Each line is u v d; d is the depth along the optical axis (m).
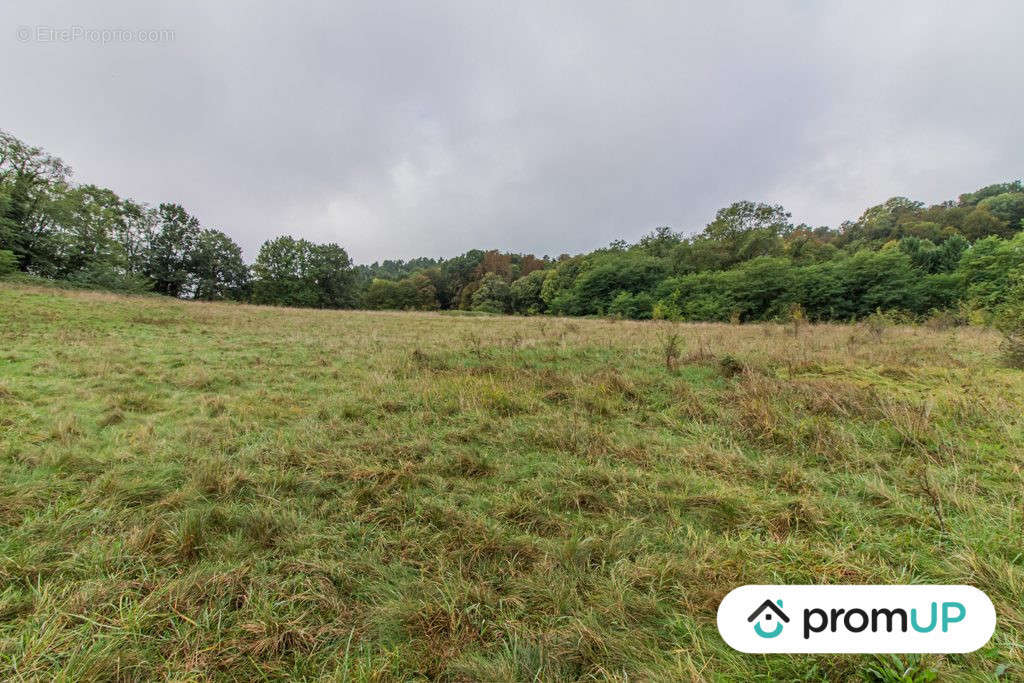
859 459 3.01
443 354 7.59
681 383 5.06
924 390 4.66
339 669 1.46
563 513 2.51
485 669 1.45
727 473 2.96
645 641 1.59
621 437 3.57
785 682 1.38
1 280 18.75
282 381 5.74
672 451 3.33
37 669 1.42
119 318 11.59
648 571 1.90
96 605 1.68
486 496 2.70
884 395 4.13
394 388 5.17
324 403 4.62
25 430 3.43
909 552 2.02
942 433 3.26
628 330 12.63
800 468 2.96
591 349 8.02
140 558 1.97
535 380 5.39
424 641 1.58
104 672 1.42
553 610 1.73
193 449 3.26
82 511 2.35
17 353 6.09
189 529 2.13
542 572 1.92
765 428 3.58
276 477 2.80
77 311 11.71
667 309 28.11
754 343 8.77
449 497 2.65
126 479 2.71
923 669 1.38
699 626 1.63
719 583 1.83
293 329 12.63
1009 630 1.52
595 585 1.85
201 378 5.39
